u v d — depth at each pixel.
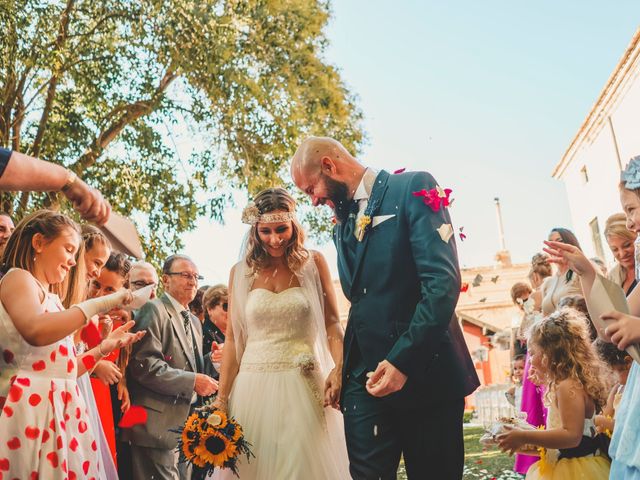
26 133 12.00
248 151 12.47
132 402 4.09
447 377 2.64
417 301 2.70
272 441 3.17
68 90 12.31
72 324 2.47
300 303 3.44
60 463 2.52
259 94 11.96
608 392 3.28
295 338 3.42
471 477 5.52
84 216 1.78
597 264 5.31
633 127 16.83
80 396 2.78
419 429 2.66
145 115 12.29
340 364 3.30
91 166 12.23
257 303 3.45
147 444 3.96
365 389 2.75
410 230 2.69
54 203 10.28
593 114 18.80
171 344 4.34
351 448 2.74
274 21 12.74
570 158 22.12
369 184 2.91
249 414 3.26
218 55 11.28
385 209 2.78
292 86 12.73
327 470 3.17
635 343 1.89
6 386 2.48
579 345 3.22
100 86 12.04
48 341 2.44
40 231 2.72
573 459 3.13
